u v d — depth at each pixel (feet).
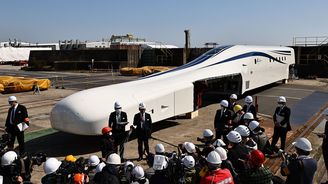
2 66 232.73
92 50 181.57
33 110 60.95
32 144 39.75
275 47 96.68
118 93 40.24
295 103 70.59
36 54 201.46
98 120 35.91
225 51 71.05
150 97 42.42
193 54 166.09
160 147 20.52
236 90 71.61
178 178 18.40
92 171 19.70
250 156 17.65
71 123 36.11
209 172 16.44
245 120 29.32
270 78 88.33
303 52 134.10
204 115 57.36
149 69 141.18
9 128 33.42
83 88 95.25
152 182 18.42
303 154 18.95
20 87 84.94
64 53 190.90
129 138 41.98
